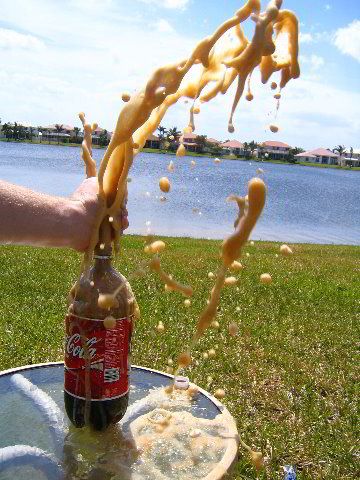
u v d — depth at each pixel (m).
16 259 3.79
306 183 35.22
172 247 5.46
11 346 2.11
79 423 0.85
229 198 0.79
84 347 0.81
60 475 0.78
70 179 19.66
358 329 2.77
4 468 0.79
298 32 0.83
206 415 0.98
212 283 3.44
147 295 2.98
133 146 0.83
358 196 28.14
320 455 1.53
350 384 2.06
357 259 6.01
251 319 2.75
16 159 29.45
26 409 0.96
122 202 0.84
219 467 0.80
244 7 0.78
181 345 2.25
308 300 3.34
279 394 1.90
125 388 0.85
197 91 0.83
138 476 0.79
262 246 6.62
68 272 3.44
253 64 0.77
